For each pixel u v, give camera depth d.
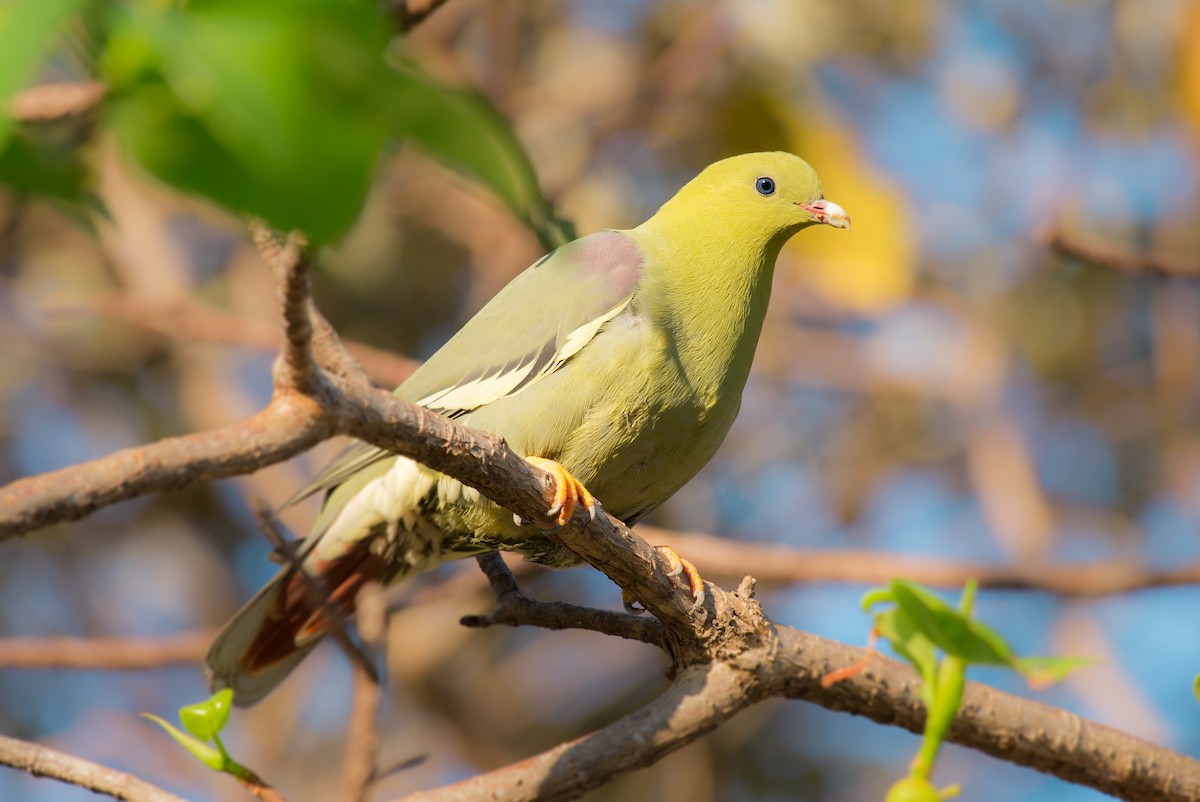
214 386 12.22
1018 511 11.89
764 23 11.01
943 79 12.83
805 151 10.26
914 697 6.11
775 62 11.07
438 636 12.30
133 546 12.86
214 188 2.08
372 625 5.00
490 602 12.30
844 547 12.92
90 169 2.69
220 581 12.78
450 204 11.85
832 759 12.97
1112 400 13.20
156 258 11.32
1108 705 11.08
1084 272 12.73
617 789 12.33
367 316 12.62
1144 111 12.21
